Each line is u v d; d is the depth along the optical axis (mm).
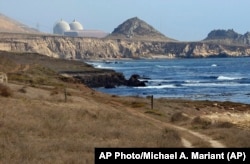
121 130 89688
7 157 56656
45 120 95062
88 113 114438
